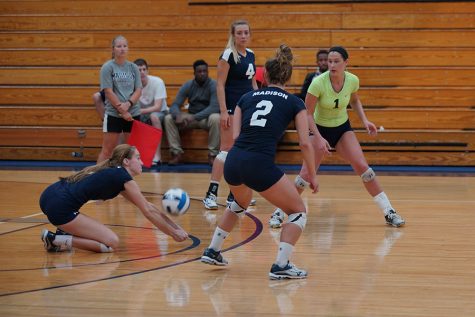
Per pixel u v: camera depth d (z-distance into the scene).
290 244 7.25
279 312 6.15
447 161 17.38
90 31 19.20
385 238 9.34
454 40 18.25
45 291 6.84
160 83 17.08
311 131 9.73
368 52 18.28
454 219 10.65
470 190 13.57
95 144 18.30
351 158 10.18
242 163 7.07
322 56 14.42
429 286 6.98
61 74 18.89
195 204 12.16
